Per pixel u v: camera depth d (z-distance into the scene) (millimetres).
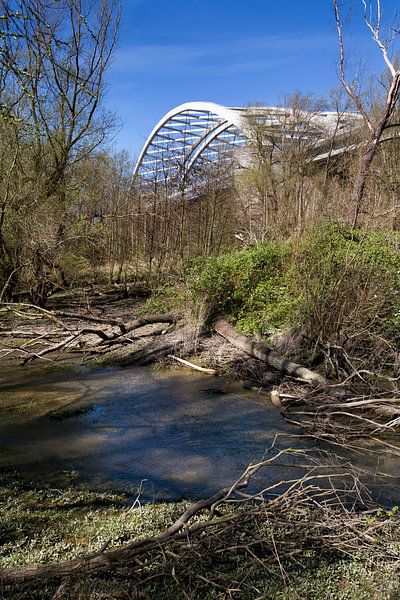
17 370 11594
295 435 7809
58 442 7539
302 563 4363
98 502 5734
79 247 18875
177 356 12406
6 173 15867
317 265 11562
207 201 21625
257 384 10547
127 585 4027
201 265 14516
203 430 8062
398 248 12414
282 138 36906
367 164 18000
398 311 10641
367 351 10617
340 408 8797
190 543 4348
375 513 5242
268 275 13742
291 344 11477
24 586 4027
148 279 21328
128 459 6965
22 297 18750
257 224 22516
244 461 6910
